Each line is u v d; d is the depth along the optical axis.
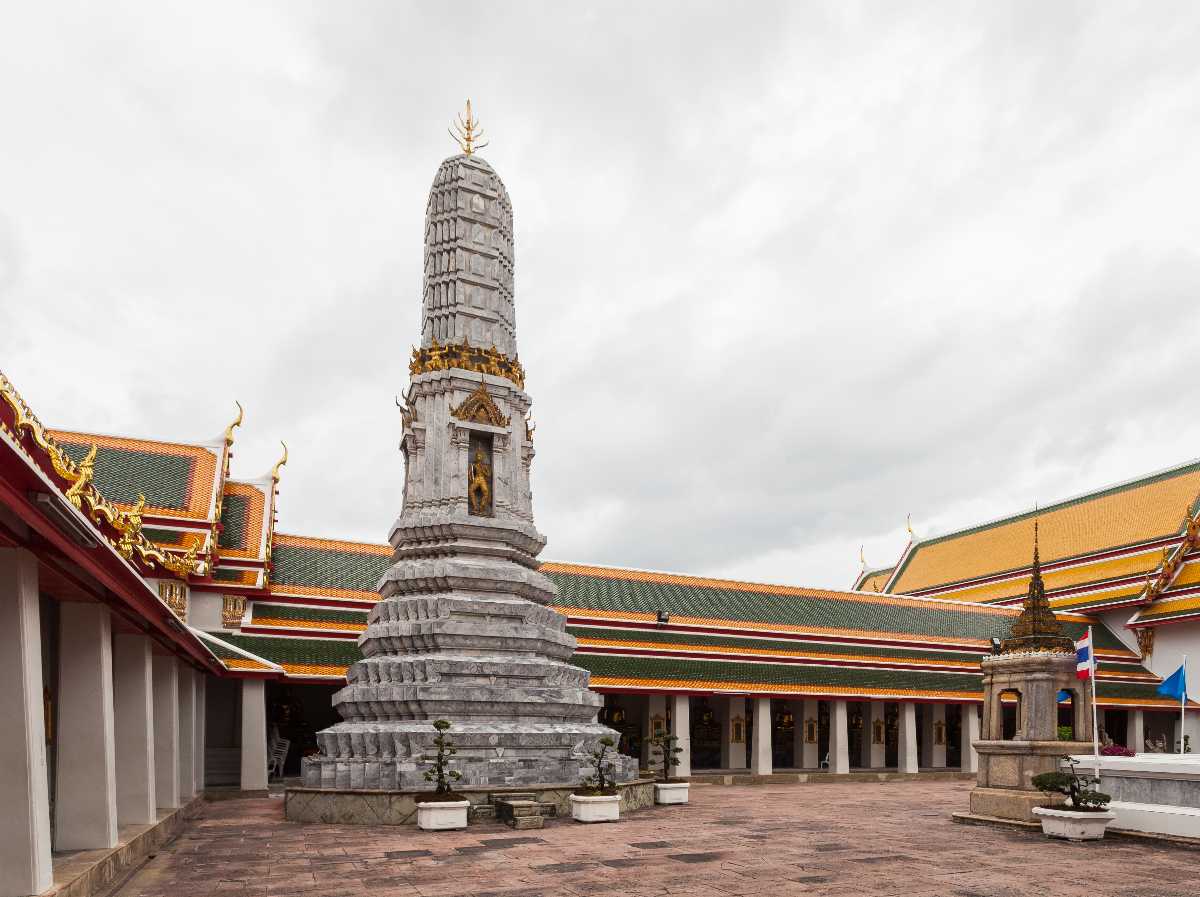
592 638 48.22
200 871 18.59
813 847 22.02
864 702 56.19
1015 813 26.31
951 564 83.88
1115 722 62.09
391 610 32.38
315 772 29.23
